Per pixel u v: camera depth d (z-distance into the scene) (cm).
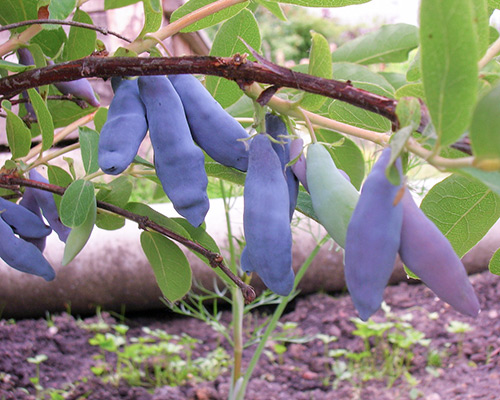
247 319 86
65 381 71
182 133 25
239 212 82
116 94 25
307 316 85
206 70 24
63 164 85
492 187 20
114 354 78
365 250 22
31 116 35
